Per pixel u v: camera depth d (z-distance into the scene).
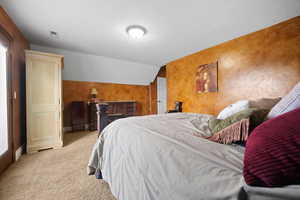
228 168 0.54
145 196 0.70
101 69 4.23
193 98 3.52
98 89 4.61
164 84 6.04
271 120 0.60
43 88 2.36
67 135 3.45
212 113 3.08
